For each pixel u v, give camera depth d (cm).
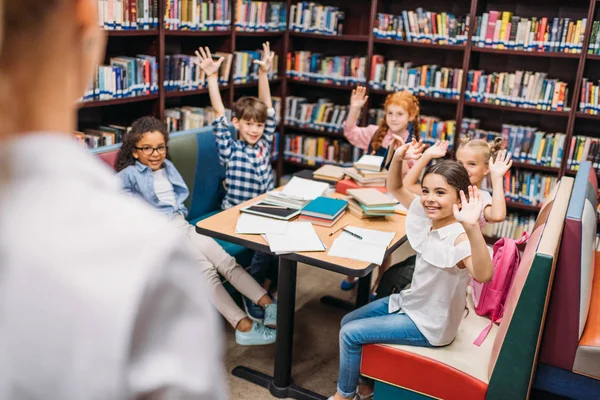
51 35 35
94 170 36
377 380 220
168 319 34
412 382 212
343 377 226
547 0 461
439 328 209
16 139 35
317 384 271
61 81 36
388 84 502
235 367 277
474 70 481
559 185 286
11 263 32
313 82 535
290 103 549
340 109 530
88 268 32
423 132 496
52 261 32
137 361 33
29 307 31
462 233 202
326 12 515
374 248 236
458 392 203
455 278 204
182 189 315
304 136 560
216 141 341
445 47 470
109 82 365
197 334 36
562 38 434
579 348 218
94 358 31
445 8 498
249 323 284
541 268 181
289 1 527
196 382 35
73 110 38
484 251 183
